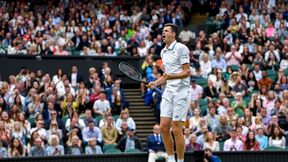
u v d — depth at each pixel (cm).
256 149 2569
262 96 2998
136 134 2958
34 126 2678
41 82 3056
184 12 4125
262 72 3138
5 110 2733
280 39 3697
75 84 3119
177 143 1510
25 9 3859
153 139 2373
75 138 2467
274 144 2653
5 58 3231
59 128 2634
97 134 2584
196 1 4275
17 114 2572
